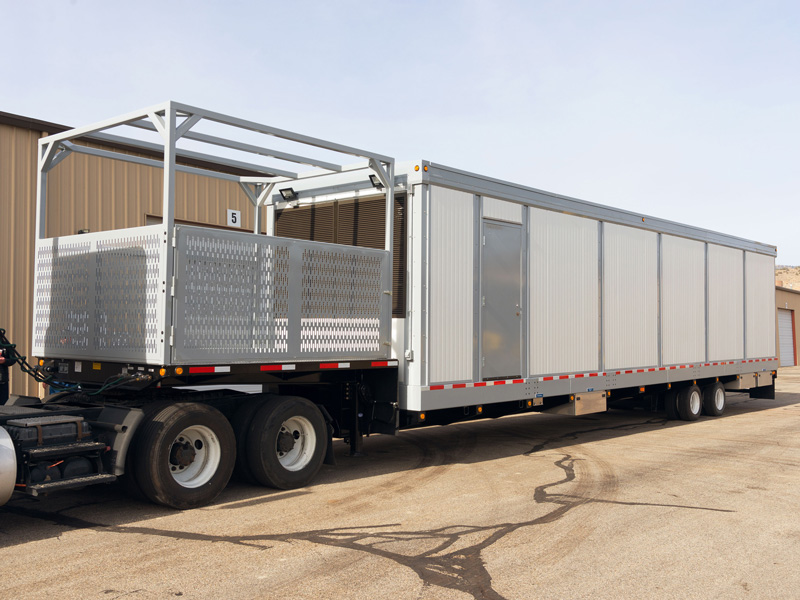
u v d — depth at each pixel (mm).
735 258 14227
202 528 5723
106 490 7051
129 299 6402
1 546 5250
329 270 7375
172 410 6223
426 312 7953
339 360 7445
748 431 11727
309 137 7293
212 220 13828
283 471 7023
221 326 6406
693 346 12805
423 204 7977
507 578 4660
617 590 4484
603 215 10711
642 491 7172
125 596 4273
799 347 36625
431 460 8875
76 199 11656
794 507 6562
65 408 6348
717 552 5254
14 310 10883
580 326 10219
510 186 9094
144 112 6383
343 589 4430
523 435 11211
